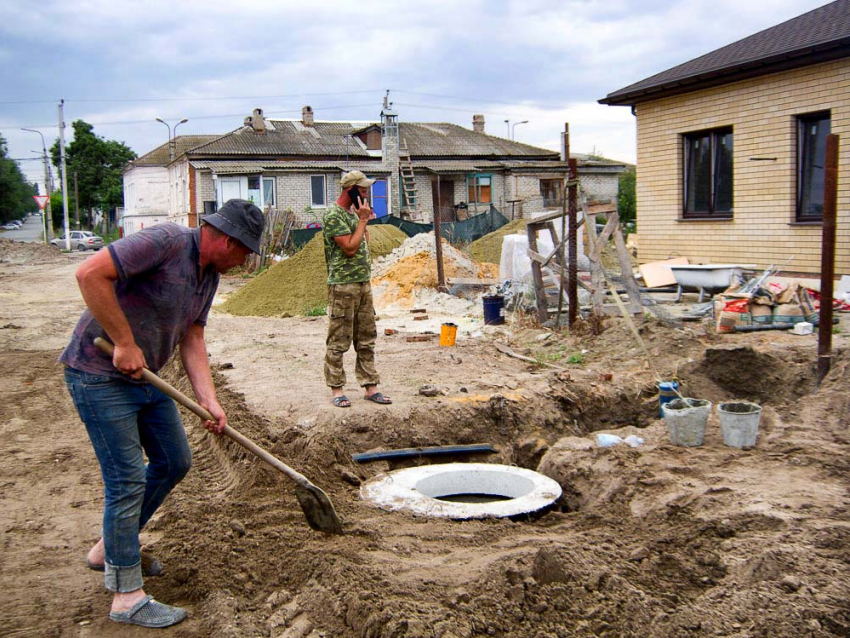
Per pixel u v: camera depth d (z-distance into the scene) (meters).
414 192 37.50
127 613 3.57
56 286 23.80
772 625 3.19
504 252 15.16
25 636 3.49
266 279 18.08
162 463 3.86
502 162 40.59
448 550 4.31
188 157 36.72
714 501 4.75
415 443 6.69
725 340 9.20
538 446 6.68
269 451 5.92
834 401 6.55
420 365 9.04
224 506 5.01
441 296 15.28
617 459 5.69
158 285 3.48
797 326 9.44
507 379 8.16
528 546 4.29
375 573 3.83
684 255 15.29
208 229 3.58
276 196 36.50
